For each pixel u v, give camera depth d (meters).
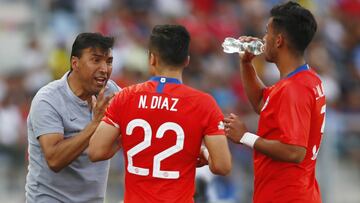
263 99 19.83
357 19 49.78
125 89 18.34
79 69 19.91
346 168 35.44
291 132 18.02
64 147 19.25
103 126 18.25
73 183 20.23
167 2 47.72
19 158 35.72
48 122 19.77
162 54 18.14
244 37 19.50
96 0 46.06
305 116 18.20
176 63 18.19
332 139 35.28
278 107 18.28
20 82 41.81
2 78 42.34
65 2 45.75
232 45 19.38
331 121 35.53
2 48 45.84
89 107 20.38
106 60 19.97
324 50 45.66
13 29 46.91
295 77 18.52
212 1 48.44
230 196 31.17
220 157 17.94
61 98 20.03
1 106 39.34
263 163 18.94
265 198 18.92
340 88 45.03
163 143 17.92
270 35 18.83
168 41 18.08
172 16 46.94
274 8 18.84
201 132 18.00
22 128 37.84
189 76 42.75
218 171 18.00
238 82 41.88
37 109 19.89
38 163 20.22
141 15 46.59
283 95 18.27
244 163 33.75
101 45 19.81
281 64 18.81
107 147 18.25
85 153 20.17
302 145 18.06
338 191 35.28
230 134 18.59
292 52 18.67
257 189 19.12
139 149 18.00
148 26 45.81
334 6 50.56
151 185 17.98
